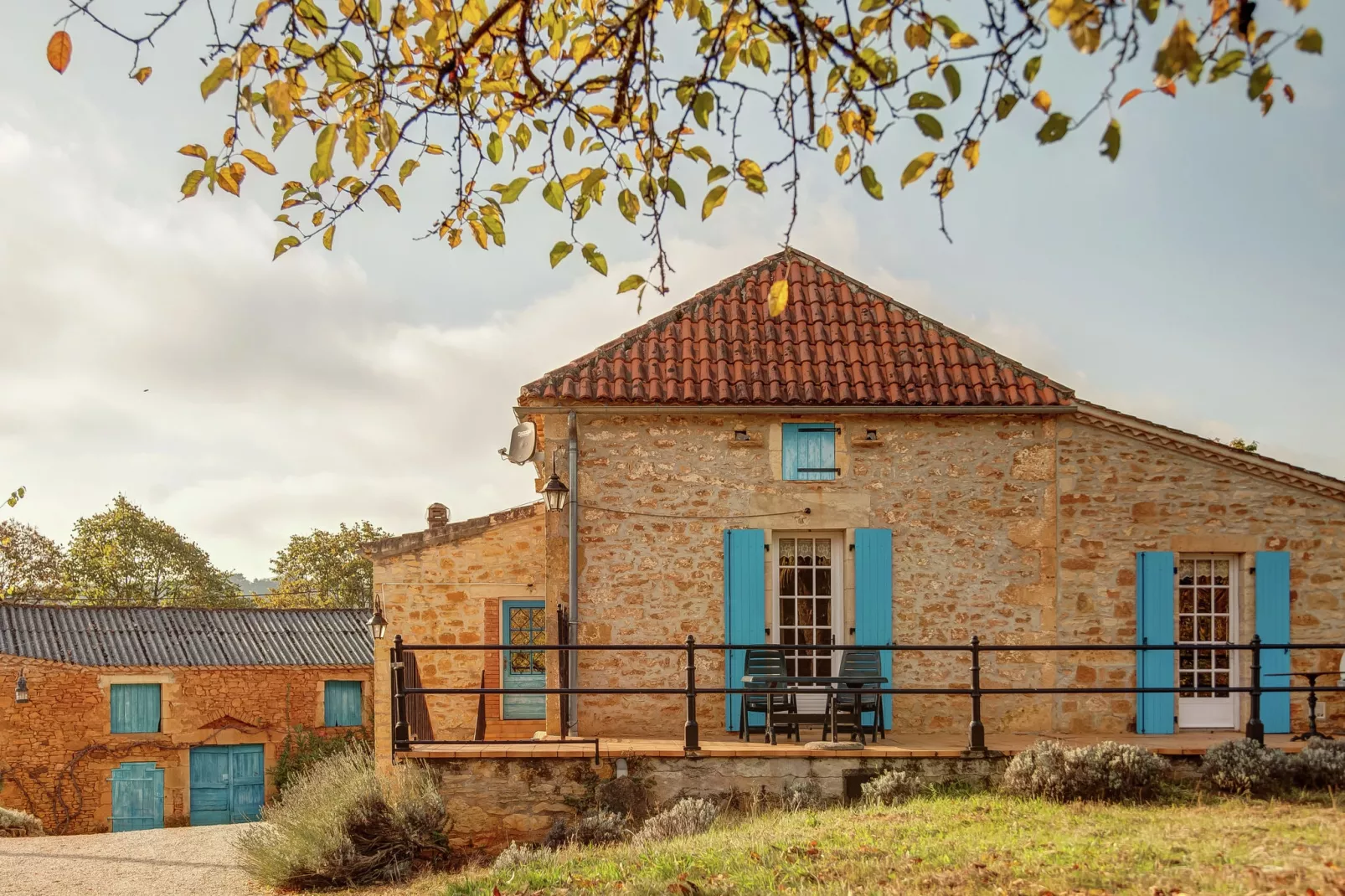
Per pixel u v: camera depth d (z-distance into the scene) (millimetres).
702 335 12055
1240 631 11477
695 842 7848
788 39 4348
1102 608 11328
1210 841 6879
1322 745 9016
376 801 9211
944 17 4277
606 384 11305
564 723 10844
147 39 4082
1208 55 3664
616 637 11188
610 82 4801
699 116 4391
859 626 11188
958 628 11273
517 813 9344
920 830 7707
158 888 9266
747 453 11414
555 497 11016
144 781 22766
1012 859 6688
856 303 12555
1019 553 11367
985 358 11883
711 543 11305
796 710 10500
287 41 4426
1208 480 11484
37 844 12000
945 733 11141
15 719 21891
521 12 4504
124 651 23375
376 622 14234
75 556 37844
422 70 5191
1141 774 8609
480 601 14875
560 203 4934
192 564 40094
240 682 23844
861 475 11406
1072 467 11453
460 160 5105
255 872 9391
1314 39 3404
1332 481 11430
